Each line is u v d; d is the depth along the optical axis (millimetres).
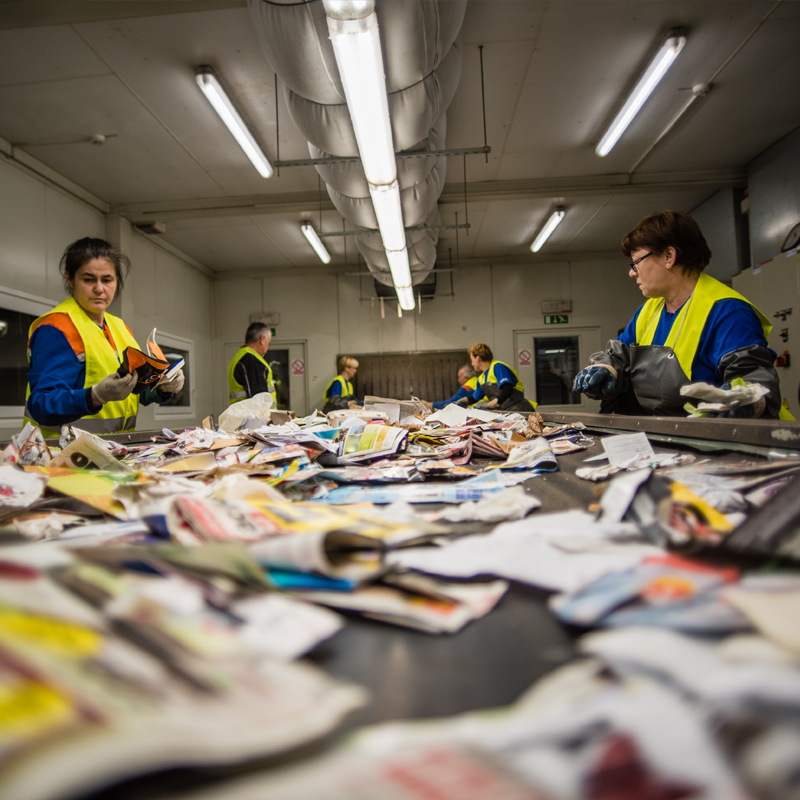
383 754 165
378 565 344
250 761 152
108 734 136
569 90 4016
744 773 146
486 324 7984
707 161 5273
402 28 2479
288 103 3281
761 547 304
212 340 8078
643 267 1631
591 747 162
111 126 4223
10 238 4273
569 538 409
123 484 629
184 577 268
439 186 4473
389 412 2172
